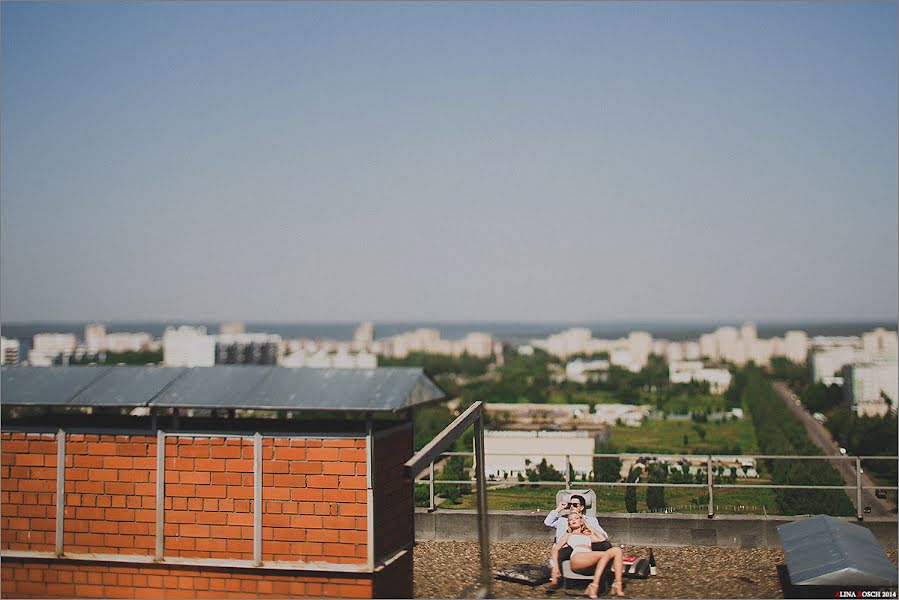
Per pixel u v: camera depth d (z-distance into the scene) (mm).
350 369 7781
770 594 8516
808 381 155000
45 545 7660
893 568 7695
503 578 8961
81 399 7668
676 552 10172
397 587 7691
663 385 157625
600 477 34625
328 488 7270
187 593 7430
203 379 7785
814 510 21891
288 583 7309
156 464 7523
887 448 67188
